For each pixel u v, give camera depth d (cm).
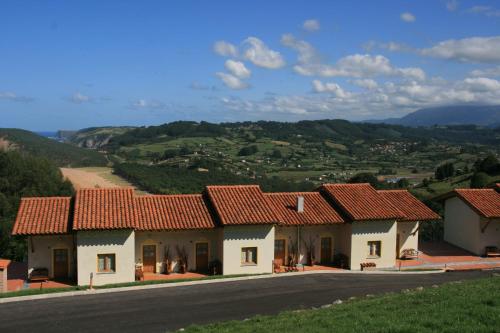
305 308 1942
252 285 2383
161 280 2500
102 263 2533
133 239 2542
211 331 1505
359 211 2939
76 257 2598
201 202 2944
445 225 3678
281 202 3086
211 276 2608
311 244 2991
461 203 3472
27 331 1667
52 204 2742
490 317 1373
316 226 2989
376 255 2962
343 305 1741
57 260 2627
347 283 2455
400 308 1571
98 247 2500
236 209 2791
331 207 3069
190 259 2788
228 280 2494
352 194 3180
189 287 2336
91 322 1762
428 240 3803
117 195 2805
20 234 2461
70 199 2812
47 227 2534
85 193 2767
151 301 2056
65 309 1934
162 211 2789
